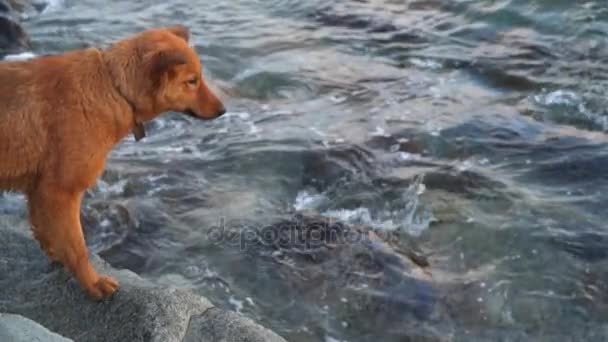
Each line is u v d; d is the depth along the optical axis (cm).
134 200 362
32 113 266
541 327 309
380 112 418
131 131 279
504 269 329
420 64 461
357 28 511
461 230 345
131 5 584
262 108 429
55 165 269
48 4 591
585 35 470
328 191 368
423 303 315
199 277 327
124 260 335
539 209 353
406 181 370
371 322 311
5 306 279
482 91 431
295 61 471
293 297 319
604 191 362
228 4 566
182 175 379
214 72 462
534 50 461
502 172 374
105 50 275
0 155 267
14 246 297
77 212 275
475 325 309
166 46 273
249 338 271
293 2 557
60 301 280
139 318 272
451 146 390
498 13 502
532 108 414
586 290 320
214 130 411
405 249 337
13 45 498
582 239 339
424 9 527
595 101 415
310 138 399
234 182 375
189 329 273
